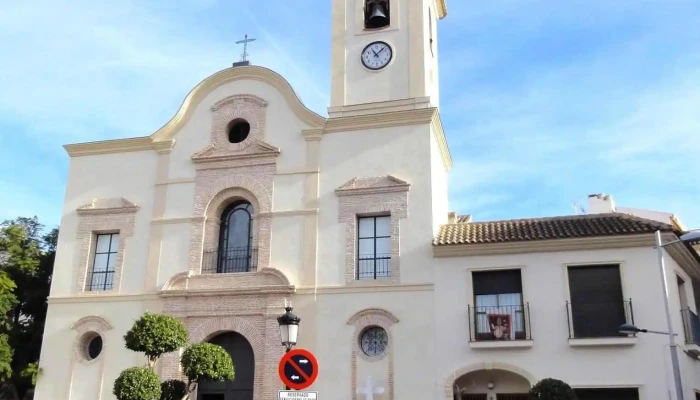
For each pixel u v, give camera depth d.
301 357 13.02
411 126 22.22
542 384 17.88
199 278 22.25
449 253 20.67
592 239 19.80
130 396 17.50
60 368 22.59
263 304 21.48
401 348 20.17
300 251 21.83
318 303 21.17
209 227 22.97
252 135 23.42
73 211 24.44
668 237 19.55
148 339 18.36
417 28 24.25
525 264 20.23
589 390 18.94
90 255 23.83
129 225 23.64
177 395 18.47
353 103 23.94
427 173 21.67
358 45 24.62
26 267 25.66
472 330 19.86
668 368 18.50
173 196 23.53
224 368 18.36
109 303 22.91
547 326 19.56
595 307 19.53
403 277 20.83
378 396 19.92
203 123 24.09
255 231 22.58
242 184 23.00
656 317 18.97
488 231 21.39
